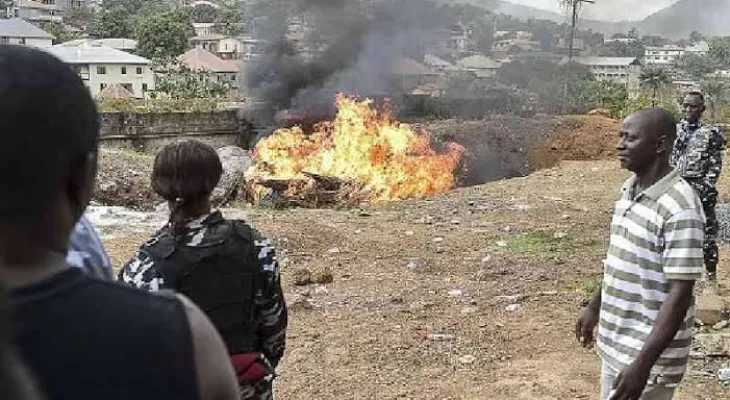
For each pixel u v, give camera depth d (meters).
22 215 1.31
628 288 3.41
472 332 6.98
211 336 1.42
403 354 6.42
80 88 1.37
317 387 5.74
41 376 1.28
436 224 12.39
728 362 6.11
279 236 10.84
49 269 1.36
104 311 1.34
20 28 64.81
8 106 1.27
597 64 67.44
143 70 58.53
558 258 9.93
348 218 12.98
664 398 3.50
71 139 1.34
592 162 21.53
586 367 6.14
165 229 2.90
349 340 6.74
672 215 3.27
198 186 2.83
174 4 116.88
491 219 12.79
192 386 1.36
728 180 15.57
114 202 16.70
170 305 1.40
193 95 39.78
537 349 6.57
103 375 1.31
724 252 9.99
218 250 2.82
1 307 0.95
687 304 3.26
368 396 5.59
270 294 3.03
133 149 25.16
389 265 9.74
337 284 8.83
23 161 1.28
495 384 5.80
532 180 17.20
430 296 8.22
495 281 8.89
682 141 7.92
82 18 106.50
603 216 12.87
